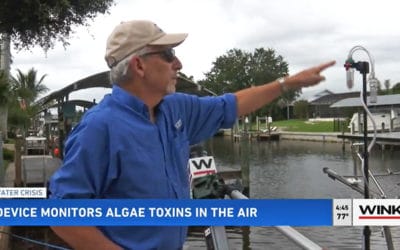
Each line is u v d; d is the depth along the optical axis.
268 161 37.50
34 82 56.81
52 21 14.94
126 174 1.97
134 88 2.10
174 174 2.16
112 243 1.98
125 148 1.96
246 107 2.56
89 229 1.96
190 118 2.41
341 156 40.53
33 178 14.84
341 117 63.09
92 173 1.95
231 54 92.44
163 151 2.09
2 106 18.41
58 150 21.64
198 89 16.27
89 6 15.33
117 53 2.08
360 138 7.46
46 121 30.81
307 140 59.00
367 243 3.26
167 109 2.25
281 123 80.12
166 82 2.11
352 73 3.17
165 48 2.09
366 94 3.22
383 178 8.38
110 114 1.99
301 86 2.58
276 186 23.39
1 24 14.11
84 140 1.94
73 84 19.20
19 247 10.45
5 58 28.84
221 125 2.54
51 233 10.45
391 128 36.31
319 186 22.19
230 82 90.81
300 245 2.10
